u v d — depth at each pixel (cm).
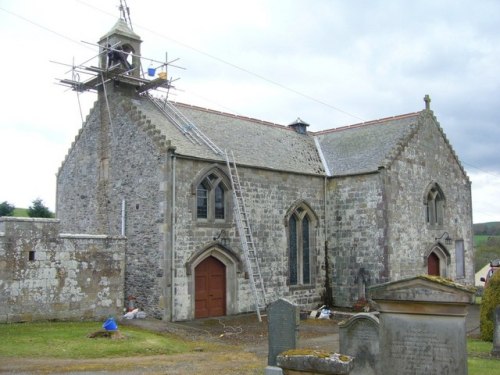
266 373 1149
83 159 2902
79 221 2881
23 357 1480
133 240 2456
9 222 1994
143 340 1783
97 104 2839
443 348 980
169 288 2267
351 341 1418
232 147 2700
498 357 1653
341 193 2973
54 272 2095
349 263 2911
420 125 3122
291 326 1405
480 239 6712
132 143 2542
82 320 2150
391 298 1014
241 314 2520
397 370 1015
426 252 3047
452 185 3369
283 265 2747
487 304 1986
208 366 1462
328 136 3428
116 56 2838
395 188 2873
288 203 2806
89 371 1342
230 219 2525
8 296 1977
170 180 2320
